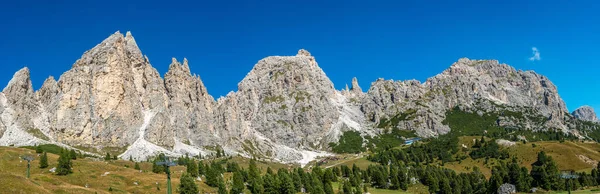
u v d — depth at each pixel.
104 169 190.62
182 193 157.25
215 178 188.38
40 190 127.56
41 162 187.12
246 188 187.38
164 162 122.38
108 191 155.00
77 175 172.12
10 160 197.12
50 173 176.50
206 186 183.62
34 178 160.12
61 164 172.50
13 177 130.38
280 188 178.12
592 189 193.25
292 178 199.75
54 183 152.12
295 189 192.38
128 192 158.62
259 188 177.00
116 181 171.00
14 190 120.75
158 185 171.75
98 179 170.62
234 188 170.75
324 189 193.75
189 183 158.88
